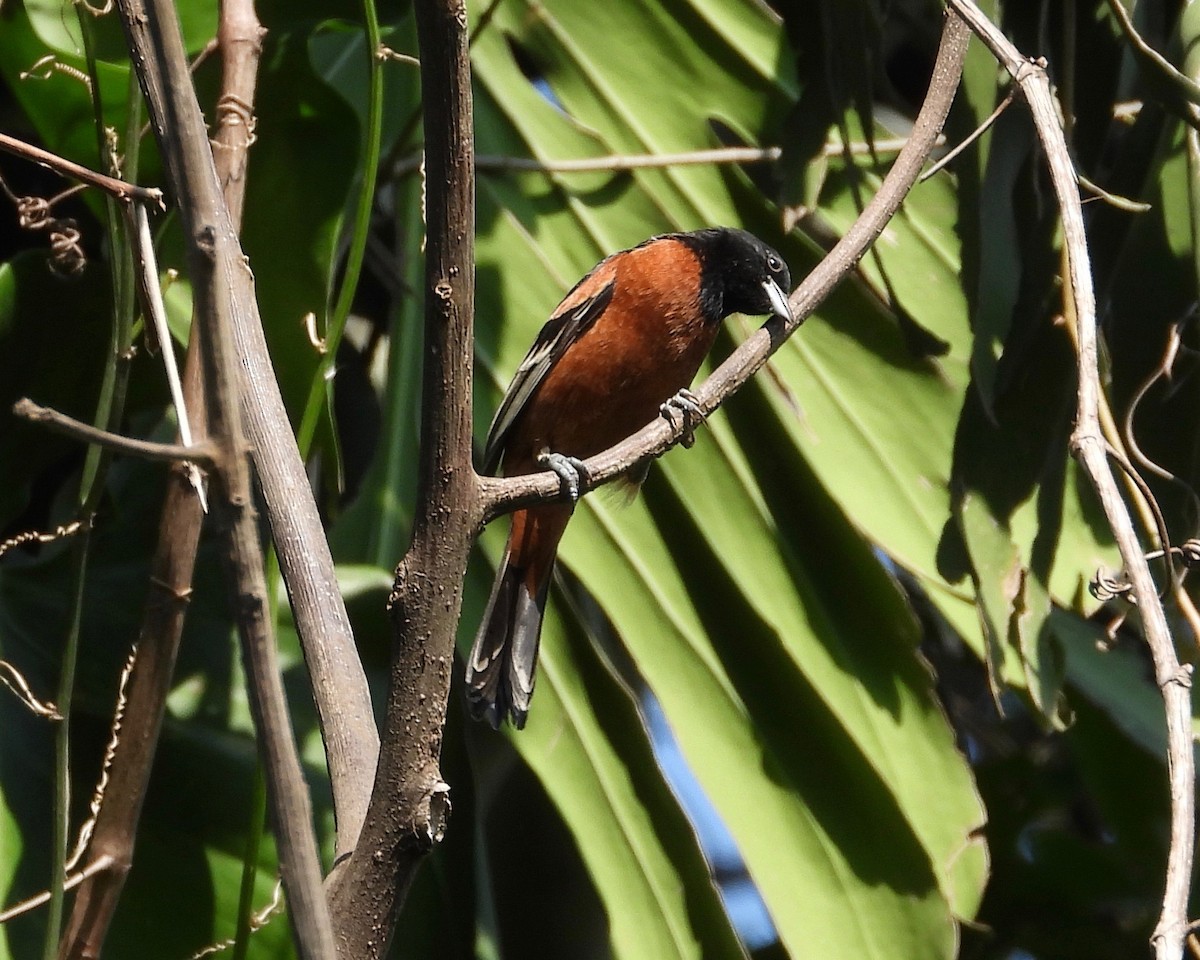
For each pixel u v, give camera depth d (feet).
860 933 24.80
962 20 20.56
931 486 27.61
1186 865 13.56
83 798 22.09
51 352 24.40
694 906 24.58
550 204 29.89
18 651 23.21
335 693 15.02
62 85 23.72
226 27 21.59
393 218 30.04
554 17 30.53
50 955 17.22
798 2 24.91
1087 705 34.55
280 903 22.07
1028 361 22.80
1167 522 23.26
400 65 29.89
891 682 26.25
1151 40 24.85
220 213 11.82
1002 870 35.78
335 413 30.63
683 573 26.96
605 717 25.70
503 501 14.75
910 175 21.04
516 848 29.58
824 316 28.55
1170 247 23.09
